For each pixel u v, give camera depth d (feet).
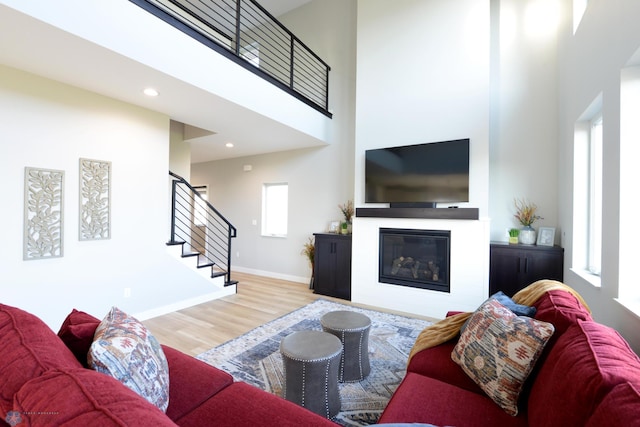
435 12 12.89
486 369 4.71
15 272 8.25
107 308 10.30
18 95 8.25
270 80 12.00
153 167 11.61
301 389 5.97
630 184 6.14
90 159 9.77
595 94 7.75
